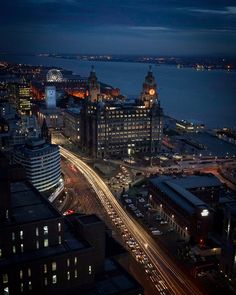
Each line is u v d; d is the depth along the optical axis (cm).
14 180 16875
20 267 12350
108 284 14025
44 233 13325
